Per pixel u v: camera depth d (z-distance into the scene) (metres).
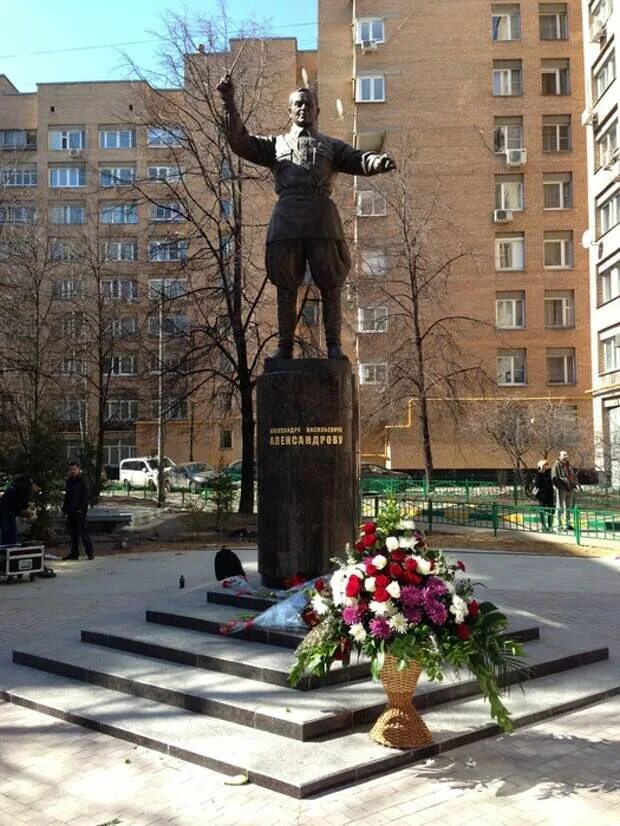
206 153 22.59
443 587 4.64
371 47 37.22
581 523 17.83
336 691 5.52
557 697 5.88
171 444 47.00
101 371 30.33
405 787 4.39
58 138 50.34
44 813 4.17
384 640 4.60
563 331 36.69
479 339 36.66
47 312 30.78
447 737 4.95
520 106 37.22
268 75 23.42
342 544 7.83
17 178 50.06
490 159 37.09
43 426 17.36
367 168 8.31
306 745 4.80
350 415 8.03
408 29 37.53
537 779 4.50
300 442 7.80
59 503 16.95
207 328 21.70
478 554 15.28
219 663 6.09
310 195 8.35
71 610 9.62
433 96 37.31
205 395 28.38
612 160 30.12
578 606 9.65
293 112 8.44
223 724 5.22
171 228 30.83
